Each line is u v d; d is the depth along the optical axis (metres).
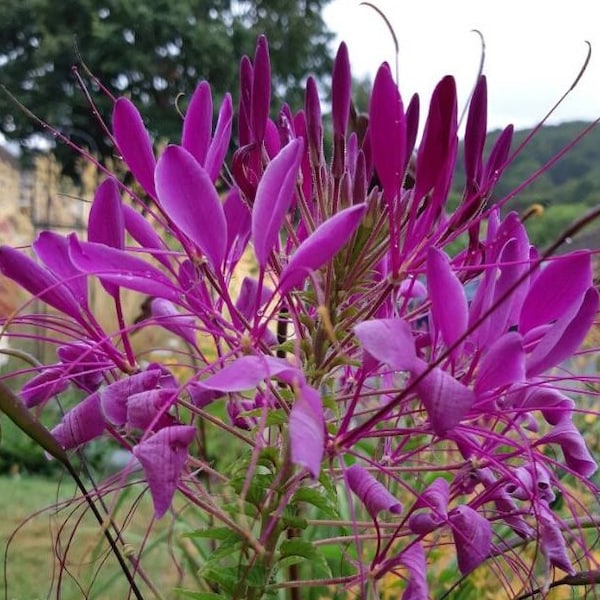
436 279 0.13
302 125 0.18
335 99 0.18
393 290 0.16
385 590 0.24
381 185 0.17
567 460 0.16
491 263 0.16
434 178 0.15
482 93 0.17
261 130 0.17
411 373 0.13
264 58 0.17
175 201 0.14
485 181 0.17
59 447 0.14
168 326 0.18
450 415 0.12
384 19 0.14
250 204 0.17
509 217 0.16
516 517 0.16
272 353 0.16
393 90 0.15
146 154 0.16
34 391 0.16
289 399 0.16
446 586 0.27
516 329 0.16
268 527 0.14
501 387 0.15
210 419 0.15
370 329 0.12
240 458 0.16
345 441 0.14
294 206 0.19
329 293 0.17
